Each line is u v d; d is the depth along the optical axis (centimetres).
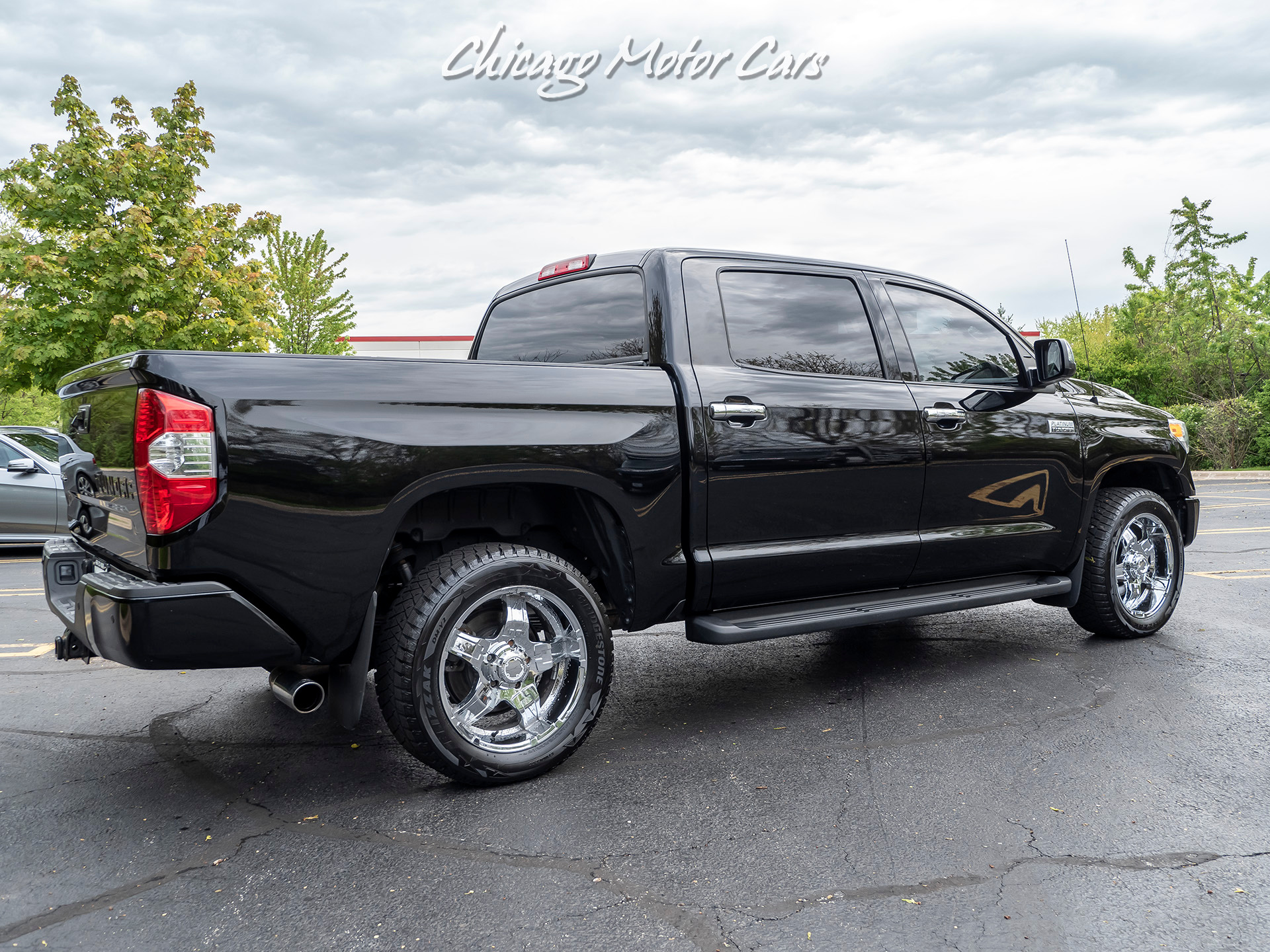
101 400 292
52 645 536
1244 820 274
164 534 256
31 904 235
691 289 361
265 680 454
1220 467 2281
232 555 262
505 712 327
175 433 255
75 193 1438
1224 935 213
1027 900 230
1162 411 519
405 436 285
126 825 282
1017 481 435
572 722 320
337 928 221
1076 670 439
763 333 374
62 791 311
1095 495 472
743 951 209
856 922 221
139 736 368
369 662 303
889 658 473
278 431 266
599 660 324
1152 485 527
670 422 338
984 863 250
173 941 216
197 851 264
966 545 418
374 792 307
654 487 332
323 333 2934
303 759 340
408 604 293
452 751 296
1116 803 287
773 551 360
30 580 795
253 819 286
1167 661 452
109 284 1432
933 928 218
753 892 236
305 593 273
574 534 339
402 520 316
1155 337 2638
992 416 426
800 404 366
